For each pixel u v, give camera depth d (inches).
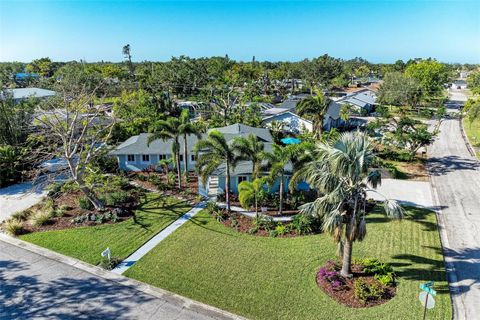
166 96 2655.0
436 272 708.0
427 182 1255.5
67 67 2787.9
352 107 2603.3
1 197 1140.5
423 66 3403.1
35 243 850.8
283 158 904.3
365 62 7130.9
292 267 732.0
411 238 844.0
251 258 770.2
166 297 650.8
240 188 906.1
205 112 2507.4
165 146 1374.3
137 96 2315.5
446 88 4562.0
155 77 3240.7
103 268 741.3
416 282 674.8
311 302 625.6
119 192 1099.3
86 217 957.8
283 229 875.4
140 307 625.6
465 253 789.2
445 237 862.5
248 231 884.6
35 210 1020.5
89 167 1192.8
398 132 1545.3
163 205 1059.3
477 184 1234.6
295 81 4889.3
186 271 727.1
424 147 1720.0
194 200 1093.8
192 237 867.4
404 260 751.7
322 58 4242.1
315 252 787.4
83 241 855.7
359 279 674.8
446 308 605.0
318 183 623.2
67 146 987.9
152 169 1378.0
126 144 1418.6
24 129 1422.2
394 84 2728.8
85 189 987.3
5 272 735.1
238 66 4451.3
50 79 2903.5
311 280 687.1
